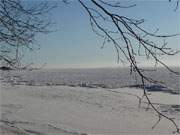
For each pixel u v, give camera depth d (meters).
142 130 26.97
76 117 33.25
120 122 31.28
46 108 38.22
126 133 25.62
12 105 37.50
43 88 58.19
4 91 49.31
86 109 39.97
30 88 55.72
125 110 39.41
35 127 21.78
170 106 40.44
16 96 46.50
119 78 143.25
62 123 28.25
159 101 45.16
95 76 178.38
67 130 22.86
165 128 27.84
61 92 54.72
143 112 36.75
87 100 47.62
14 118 26.58
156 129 27.44
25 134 19.05
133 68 3.84
